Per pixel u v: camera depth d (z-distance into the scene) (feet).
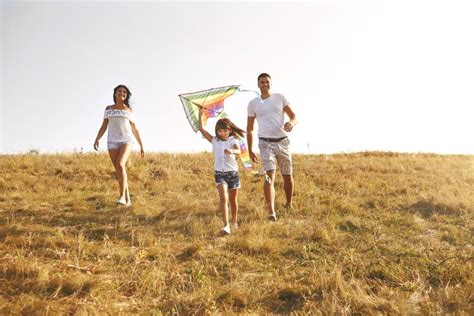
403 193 29.48
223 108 23.30
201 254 17.89
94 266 16.35
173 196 28.43
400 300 13.55
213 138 22.08
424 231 21.90
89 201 25.91
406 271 16.30
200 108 22.85
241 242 19.03
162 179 33.32
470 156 50.42
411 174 36.47
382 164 41.16
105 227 20.98
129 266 16.62
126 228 20.97
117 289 14.71
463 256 17.61
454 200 25.91
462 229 21.88
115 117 24.70
